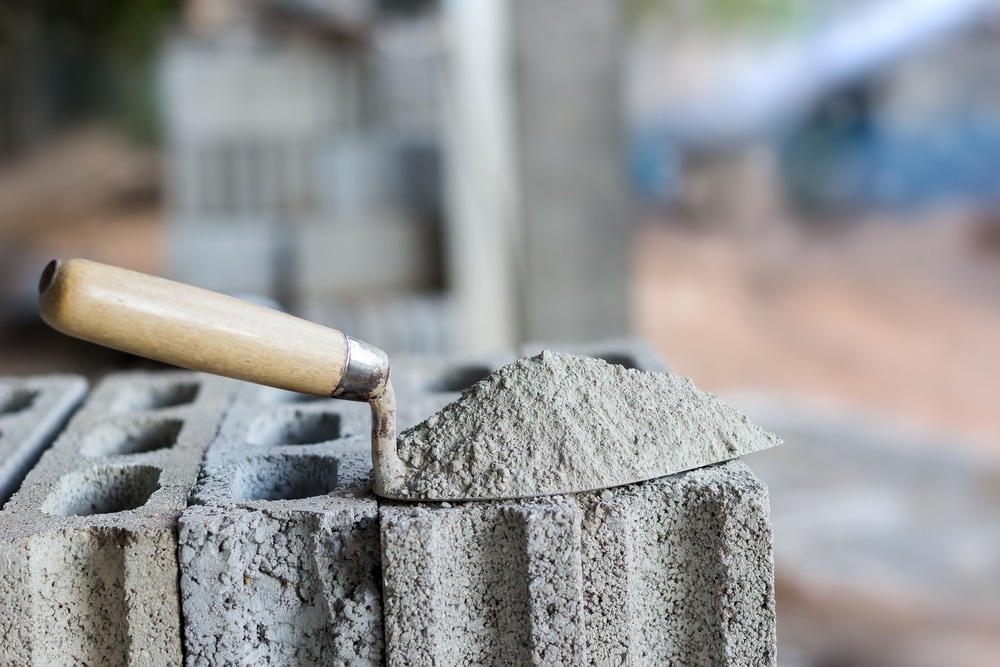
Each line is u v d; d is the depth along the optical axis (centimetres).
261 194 559
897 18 932
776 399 551
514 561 81
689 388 92
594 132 368
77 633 84
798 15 983
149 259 771
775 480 411
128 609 82
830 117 972
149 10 922
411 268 540
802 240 920
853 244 896
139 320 69
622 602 82
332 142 548
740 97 1008
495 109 412
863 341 697
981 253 849
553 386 87
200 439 109
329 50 580
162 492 91
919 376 635
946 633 291
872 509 375
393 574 79
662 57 1042
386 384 81
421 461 84
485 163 442
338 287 532
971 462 437
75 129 950
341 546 81
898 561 334
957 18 911
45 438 117
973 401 593
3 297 627
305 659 83
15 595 81
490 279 440
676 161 1020
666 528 84
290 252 523
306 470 100
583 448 83
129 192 928
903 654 274
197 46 557
